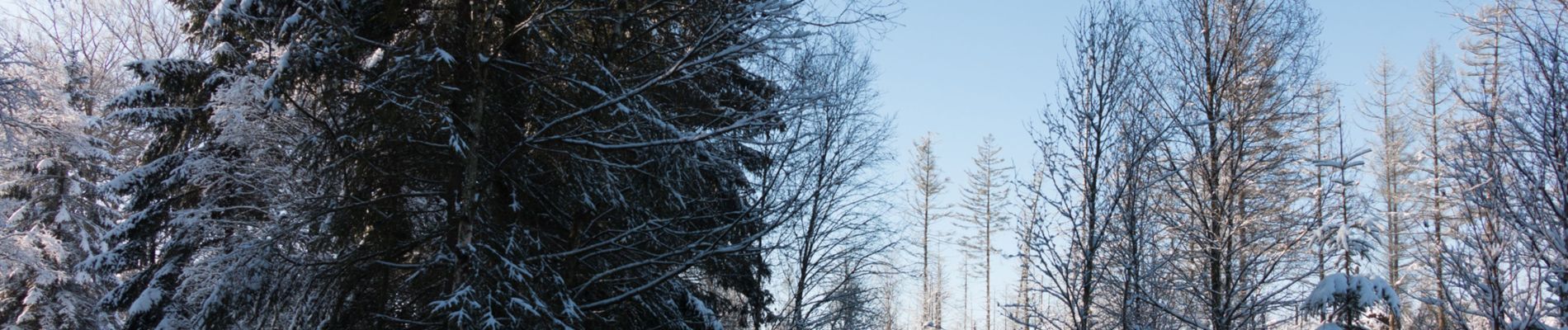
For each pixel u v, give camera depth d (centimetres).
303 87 820
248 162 1272
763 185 1163
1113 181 1081
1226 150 1216
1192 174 1199
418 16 880
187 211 1313
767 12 824
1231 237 1164
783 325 1662
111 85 2159
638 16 870
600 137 861
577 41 899
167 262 1405
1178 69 1242
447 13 844
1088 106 1092
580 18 859
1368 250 1040
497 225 836
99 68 2159
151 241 1526
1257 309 1166
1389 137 2453
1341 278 1017
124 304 1459
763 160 1151
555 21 870
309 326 841
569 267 918
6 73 1340
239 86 1091
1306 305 1053
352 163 816
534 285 802
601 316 934
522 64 834
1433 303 1108
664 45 924
